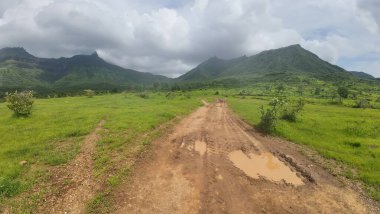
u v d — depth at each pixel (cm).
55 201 927
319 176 1264
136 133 1867
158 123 2323
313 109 4934
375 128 2548
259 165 1391
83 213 856
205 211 883
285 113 2888
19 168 1180
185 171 1226
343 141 2006
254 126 2519
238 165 1371
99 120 2341
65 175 1143
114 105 3756
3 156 1345
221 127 2430
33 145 1542
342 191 1105
